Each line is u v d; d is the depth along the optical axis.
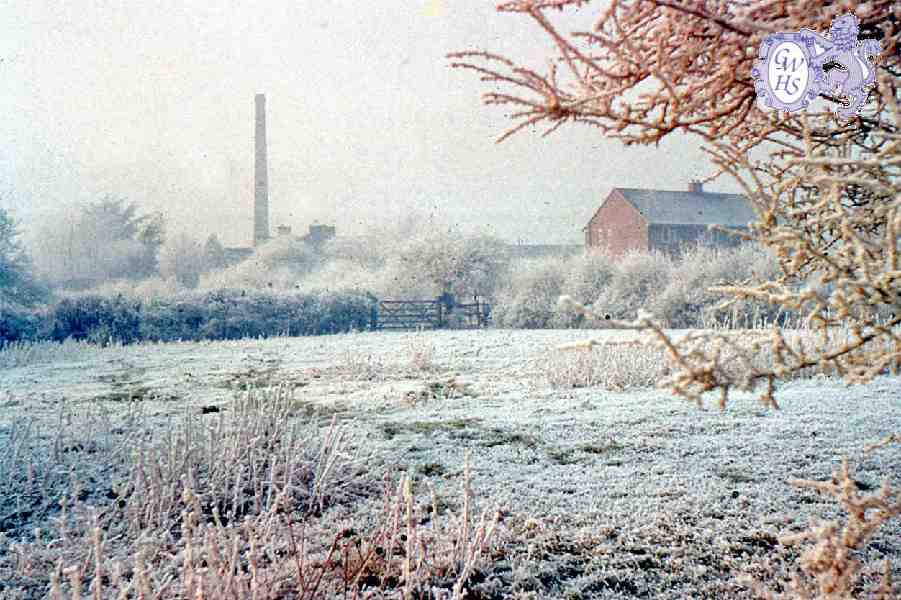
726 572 3.69
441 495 5.05
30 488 5.03
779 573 3.60
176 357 15.66
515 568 3.81
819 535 1.81
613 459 5.96
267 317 22.94
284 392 7.16
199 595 2.83
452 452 6.31
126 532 4.23
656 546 4.06
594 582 3.63
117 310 20.66
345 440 6.23
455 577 3.69
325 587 3.41
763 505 4.66
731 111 2.20
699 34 2.02
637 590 3.52
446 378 11.21
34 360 15.18
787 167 2.29
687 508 4.66
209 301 22.23
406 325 25.81
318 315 23.73
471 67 2.10
